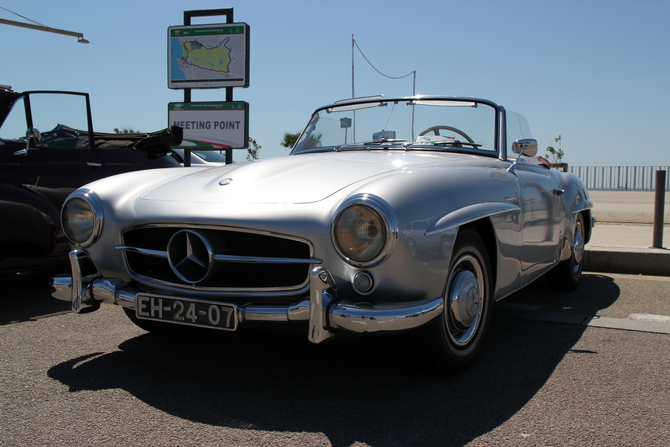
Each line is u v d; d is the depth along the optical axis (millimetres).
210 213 2318
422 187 2275
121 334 3205
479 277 2664
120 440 1942
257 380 2502
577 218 4383
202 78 8055
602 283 4832
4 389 2395
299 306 2117
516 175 3133
